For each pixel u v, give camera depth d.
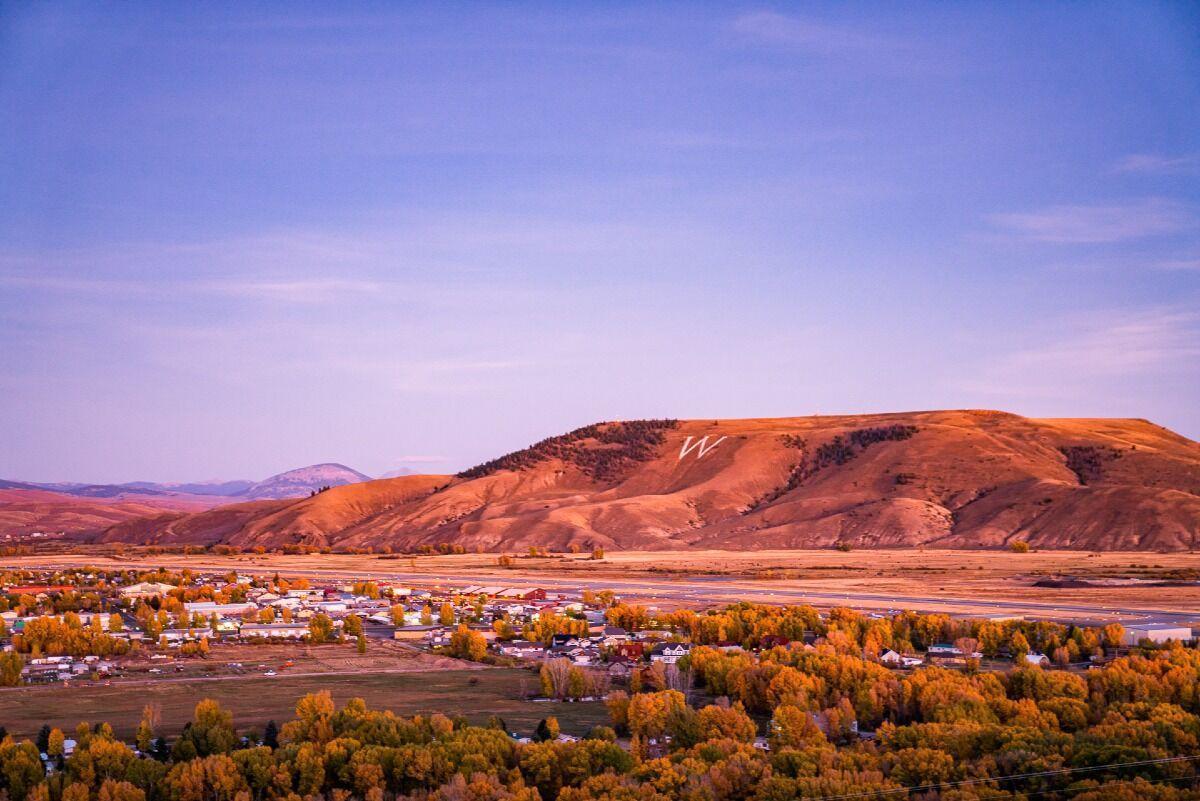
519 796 107.38
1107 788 104.19
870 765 116.50
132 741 143.38
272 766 117.62
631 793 107.31
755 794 108.62
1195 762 114.06
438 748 120.62
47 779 116.25
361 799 115.12
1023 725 128.62
